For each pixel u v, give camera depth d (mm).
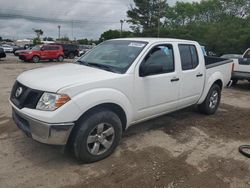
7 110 6301
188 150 4508
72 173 3645
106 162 3965
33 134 3596
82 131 3676
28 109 3561
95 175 3621
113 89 3943
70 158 4035
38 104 3498
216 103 6641
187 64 5352
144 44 4625
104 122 3891
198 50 5707
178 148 4566
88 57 5008
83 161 3861
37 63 23062
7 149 4246
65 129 3484
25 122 3748
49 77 3814
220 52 44125
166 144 4703
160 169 3844
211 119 6277
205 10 71938
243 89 11172
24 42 90000
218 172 3846
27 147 4332
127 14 66750
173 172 3781
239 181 3645
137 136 4988
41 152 4184
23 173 3594
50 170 3699
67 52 31734
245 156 4391
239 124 6035
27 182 3400
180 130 5430
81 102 3559
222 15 65062
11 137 4703
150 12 64625
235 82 11852
